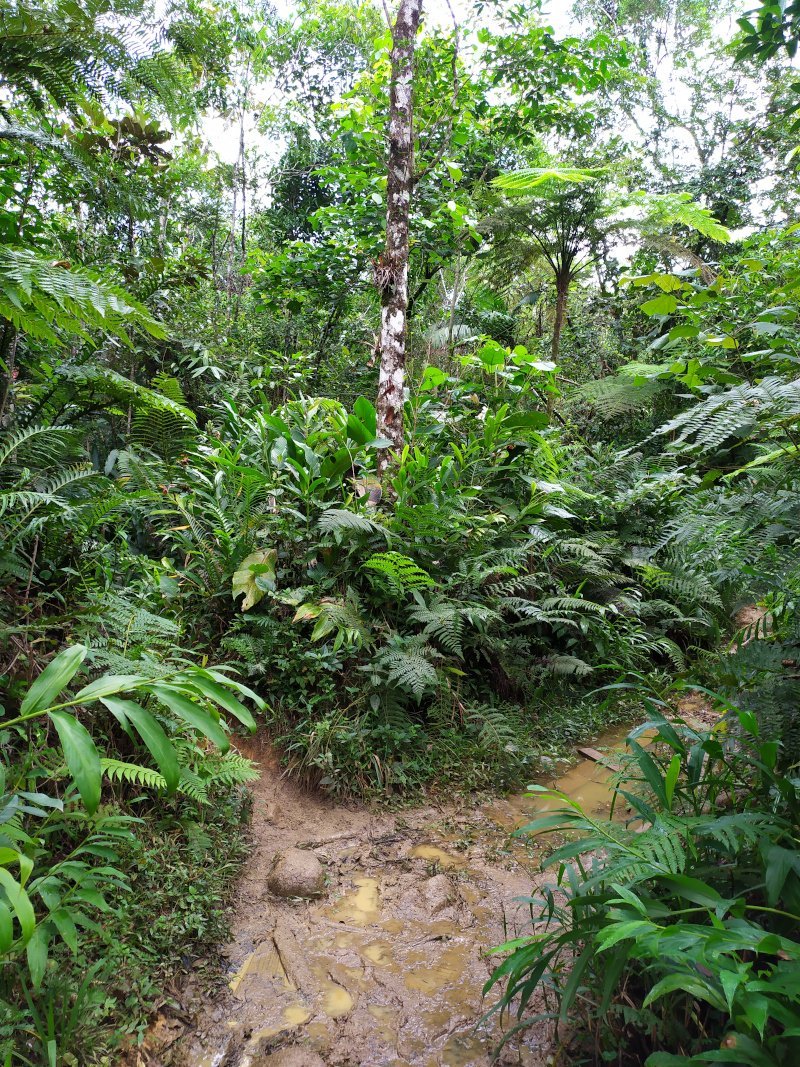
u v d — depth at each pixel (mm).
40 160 3471
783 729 2006
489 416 5449
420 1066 1890
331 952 2371
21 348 3627
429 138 6574
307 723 3490
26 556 2889
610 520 5383
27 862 1343
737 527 2072
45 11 2158
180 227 8250
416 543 4145
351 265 7238
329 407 5258
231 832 2877
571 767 3775
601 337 9789
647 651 4805
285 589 3904
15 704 2383
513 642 4379
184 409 3521
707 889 1515
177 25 2410
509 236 7113
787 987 1172
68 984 1804
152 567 3615
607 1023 1747
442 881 2742
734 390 1956
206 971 2215
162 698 1415
